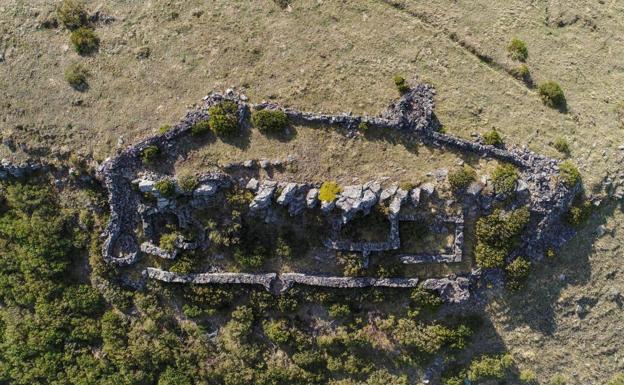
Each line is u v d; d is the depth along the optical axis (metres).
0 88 55.31
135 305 55.47
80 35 54.44
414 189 49.12
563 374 54.41
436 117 51.56
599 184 51.31
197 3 54.91
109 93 54.03
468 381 54.50
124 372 56.22
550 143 51.66
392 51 53.38
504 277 51.44
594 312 53.44
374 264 50.97
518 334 53.62
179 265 52.34
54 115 54.41
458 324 52.34
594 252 52.53
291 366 54.91
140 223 52.88
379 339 53.50
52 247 54.19
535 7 55.62
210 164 50.62
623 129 53.00
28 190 54.66
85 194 54.12
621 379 53.66
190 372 55.41
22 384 58.59
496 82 53.09
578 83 53.84
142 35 54.66
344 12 54.28
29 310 58.16
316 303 53.06
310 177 50.19
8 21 56.38
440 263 50.91
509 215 49.41
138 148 50.81
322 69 52.75
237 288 53.00
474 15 54.75
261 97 51.97
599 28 55.62
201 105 52.06
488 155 49.94
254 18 54.28
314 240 51.03
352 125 50.31
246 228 51.09
